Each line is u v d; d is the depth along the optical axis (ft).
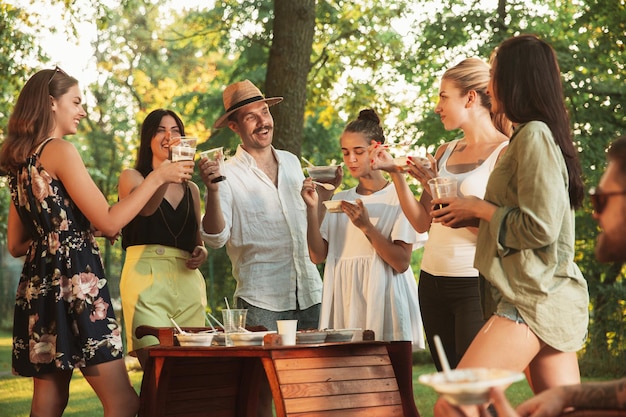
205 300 17.11
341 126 60.49
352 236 15.23
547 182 10.30
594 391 8.00
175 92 77.10
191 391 14.97
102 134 71.31
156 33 76.79
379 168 14.11
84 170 13.56
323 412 12.57
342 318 15.16
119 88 77.05
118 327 13.79
